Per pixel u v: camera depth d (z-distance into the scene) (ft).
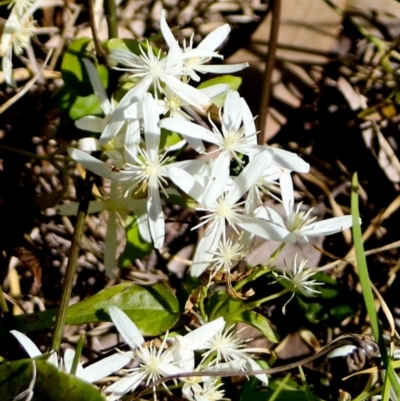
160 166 0.83
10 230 1.03
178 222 1.07
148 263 1.06
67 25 1.04
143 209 0.88
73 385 0.76
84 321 0.88
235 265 1.01
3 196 1.03
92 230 1.06
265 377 0.86
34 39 1.06
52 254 1.05
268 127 1.08
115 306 0.86
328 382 1.03
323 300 1.03
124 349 1.03
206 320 0.88
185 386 0.84
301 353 1.03
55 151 0.99
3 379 0.77
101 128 0.86
